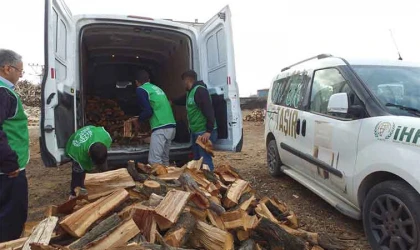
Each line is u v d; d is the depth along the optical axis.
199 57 5.33
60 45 3.99
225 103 4.80
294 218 3.40
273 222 2.80
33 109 20.89
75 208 2.75
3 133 2.65
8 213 2.94
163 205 2.58
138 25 4.98
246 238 2.78
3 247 2.19
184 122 5.98
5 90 2.74
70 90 4.18
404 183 2.88
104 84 8.03
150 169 3.67
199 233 2.62
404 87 3.72
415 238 2.71
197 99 4.71
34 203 4.89
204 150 4.78
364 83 3.68
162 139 4.71
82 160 3.61
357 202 3.45
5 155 2.64
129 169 3.38
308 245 2.86
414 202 2.73
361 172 3.30
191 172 3.48
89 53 6.95
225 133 4.88
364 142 3.31
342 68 4.06
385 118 3.19
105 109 7.45
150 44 6.57
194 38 5.35
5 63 2.84
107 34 5.78
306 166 4.53
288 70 5.80
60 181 6.10
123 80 8.13
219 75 4.92
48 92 3.47
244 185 3.52
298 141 4.71
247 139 11.70
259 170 6.62
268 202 3.48
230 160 7.79
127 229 2.26
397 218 2.89
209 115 4.65
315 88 4.56
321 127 4.07
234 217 2.79
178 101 5.91
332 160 3.82
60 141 3.71
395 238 2.88
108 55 7.32
